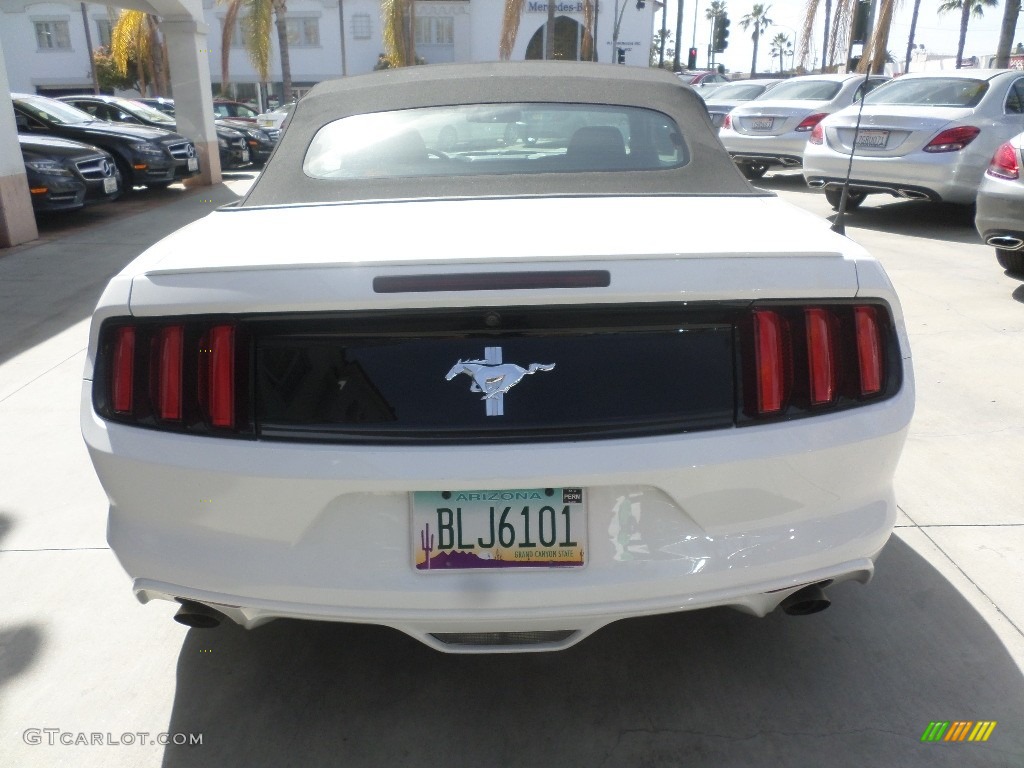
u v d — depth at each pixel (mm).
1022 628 2494
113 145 12148
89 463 3658
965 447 3684
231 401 1805
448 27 43344
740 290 1783
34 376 4727
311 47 44906
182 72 14273
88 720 2188
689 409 1801
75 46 44062
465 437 1765
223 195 13234
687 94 2939
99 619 2600
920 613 2568
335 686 2314
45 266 7543
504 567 1840
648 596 1854
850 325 1891
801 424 1847
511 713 2209
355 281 1745
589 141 2701
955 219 9422
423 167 2613
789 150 12289
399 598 1826
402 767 2037
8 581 2793
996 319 5430
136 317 1837
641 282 1751
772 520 1877
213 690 2299
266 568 1841
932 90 8805
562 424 1773
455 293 1727
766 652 2420
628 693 2273
